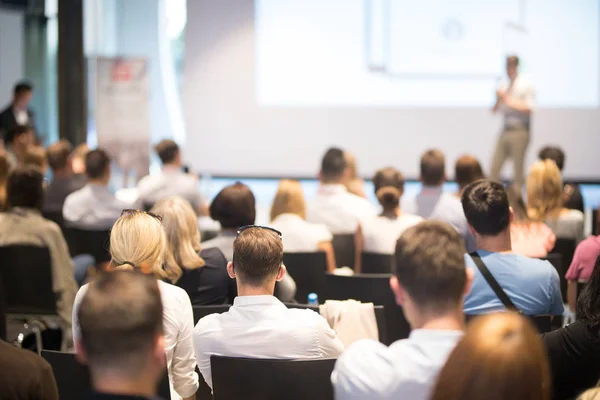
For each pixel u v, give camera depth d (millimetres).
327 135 11227
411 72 11008
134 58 9672
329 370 2256
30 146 7121
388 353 1806
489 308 2855
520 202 4180
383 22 10969
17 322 4273
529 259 2904
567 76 10867
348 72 11109
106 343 1436
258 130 11312
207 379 2494
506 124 8898
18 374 2006
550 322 2750
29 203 4191
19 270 4098
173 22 11367
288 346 2396
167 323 2572
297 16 11109
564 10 10781
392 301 3516
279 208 4531
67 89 11047
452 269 1745
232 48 11234
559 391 2463
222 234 3717
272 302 2455
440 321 1776
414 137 11117
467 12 10844
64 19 10867
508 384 1215
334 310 2887
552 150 6145
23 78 11203
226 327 2428
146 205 6277
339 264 5012
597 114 10922
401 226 4438
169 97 11508
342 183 5316
